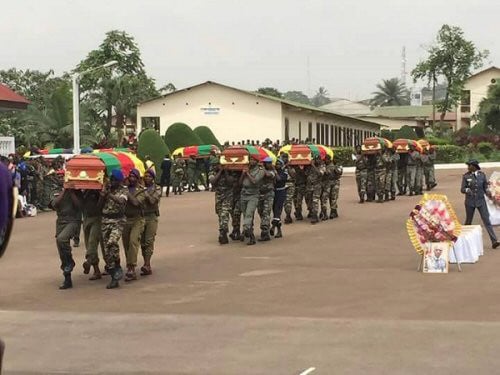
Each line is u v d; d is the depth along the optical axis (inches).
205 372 277.3
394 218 840.3
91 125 2162.9
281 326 348.2
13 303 415.8
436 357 290.7
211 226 794.8
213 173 668.1
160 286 462.3
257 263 544.7
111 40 2687.0
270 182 657.0
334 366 281.3
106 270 478.6
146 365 288.5
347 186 1438.2
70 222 460.4
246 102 2036.2
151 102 2101.4
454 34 3157.0
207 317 370.9
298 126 2209.6
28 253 620.1
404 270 502.9
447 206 497.7
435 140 2498.8
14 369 285.3
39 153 1135.0
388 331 334.3
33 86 2837.1
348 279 470.6
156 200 499.2
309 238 679.7
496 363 281.1
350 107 5354.3
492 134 2704.2
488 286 438.9
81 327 354.9
